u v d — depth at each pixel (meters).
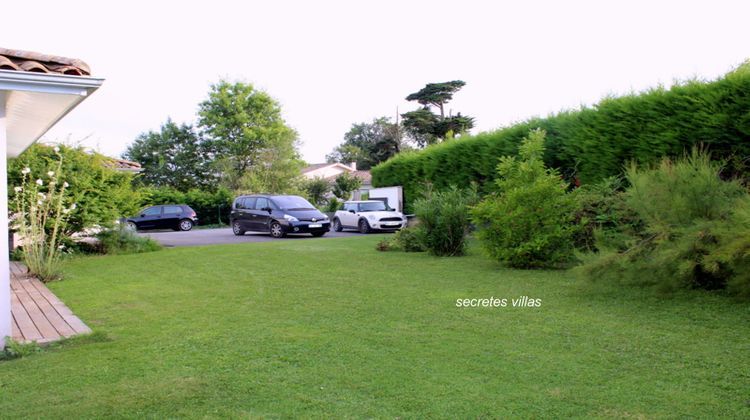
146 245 14.87
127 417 3.23
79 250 13.77
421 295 7.25
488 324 5.52
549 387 3.64
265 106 48.97
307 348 4.70
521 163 9.98
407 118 48.31
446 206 12.13
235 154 47.25
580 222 9.91
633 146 10.67
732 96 8.73
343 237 19.38
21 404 3.46
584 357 4.30
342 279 8.82
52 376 4.02
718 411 3.18
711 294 6.63
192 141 53.09
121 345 4.90
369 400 3.46
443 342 4.85
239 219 22.09
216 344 4.88
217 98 47.84
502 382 3.76
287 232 19.72
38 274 9.34
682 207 6.44
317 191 42.38
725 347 4.46
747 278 5.89
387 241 14.00
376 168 24.33
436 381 3.80
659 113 10.04
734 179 7.34
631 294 6.91
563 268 9.67
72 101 4.90
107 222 13.80
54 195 12.14
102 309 6.65
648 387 3.60
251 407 3.37
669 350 4.43
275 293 7.59
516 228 9.67
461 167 17.31
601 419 3.10
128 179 14.47
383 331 5.29
